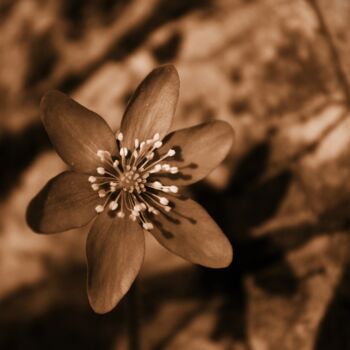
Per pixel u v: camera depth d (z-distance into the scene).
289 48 0.15
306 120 0.15
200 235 0.13
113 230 0.13
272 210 0.15
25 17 0.16
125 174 0.14
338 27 0.16
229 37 0.15
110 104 0.15
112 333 0.15
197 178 0.14
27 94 0.15
